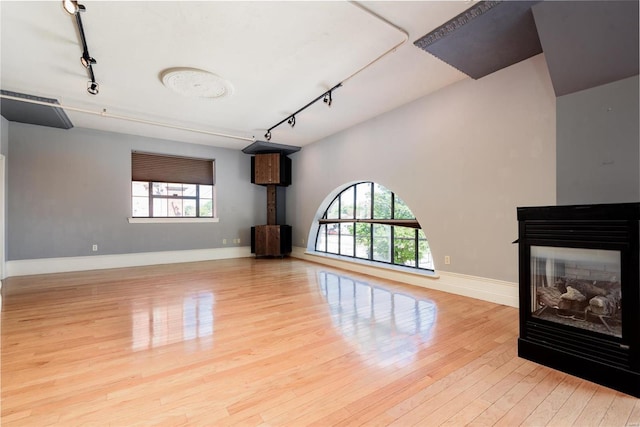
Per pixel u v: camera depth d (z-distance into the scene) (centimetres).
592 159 199
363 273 490
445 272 371
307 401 153
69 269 506
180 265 571
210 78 327
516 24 230
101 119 467
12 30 241
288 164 692
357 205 551
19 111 416
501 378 175
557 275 190
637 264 159
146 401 152
